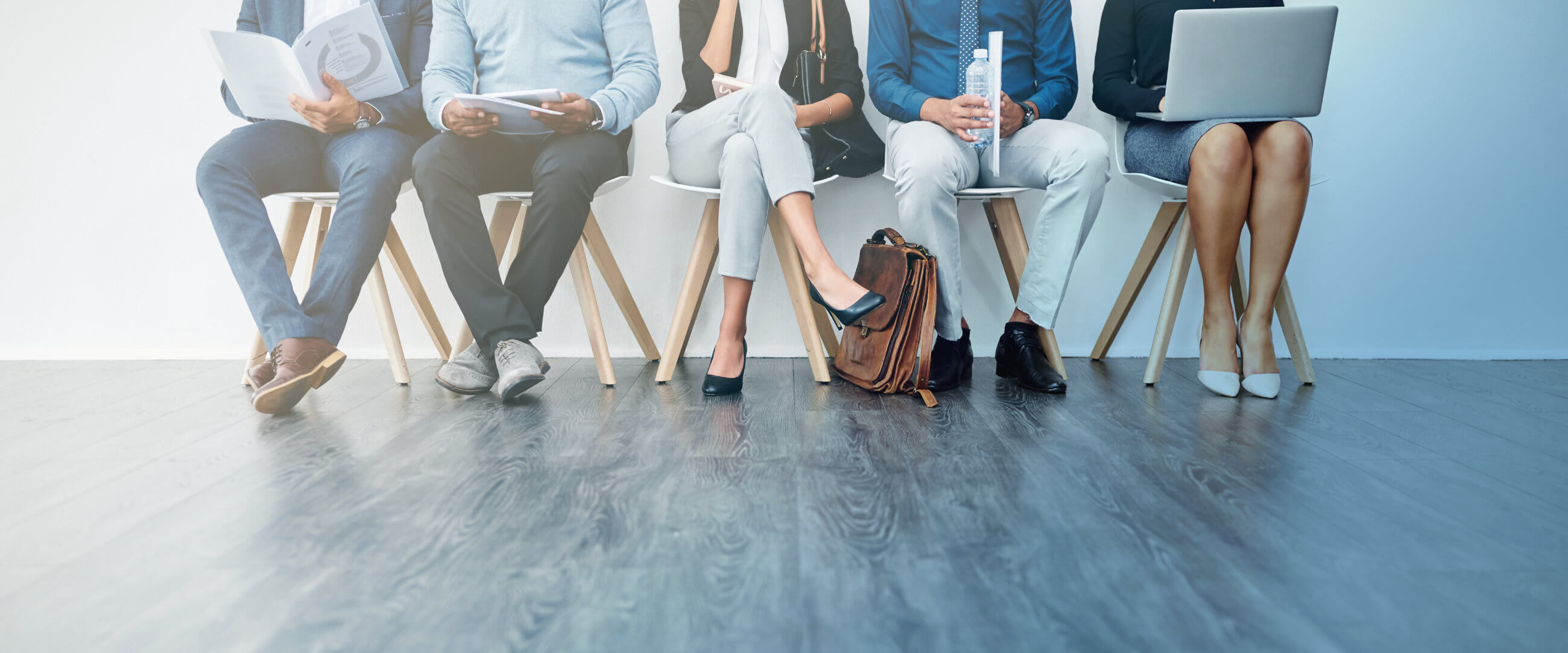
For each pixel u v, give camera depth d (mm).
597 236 1916
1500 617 696
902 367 1571
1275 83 1527
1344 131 2088
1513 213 2121
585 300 1710
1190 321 2145
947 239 1674
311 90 1515
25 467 1134
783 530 889
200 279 2117
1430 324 2150
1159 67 1829
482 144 1612
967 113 1626
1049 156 1653
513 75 1719
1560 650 645
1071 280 2137
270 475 1095
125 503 985
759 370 1945
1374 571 787
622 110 1649
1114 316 2047
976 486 1039
